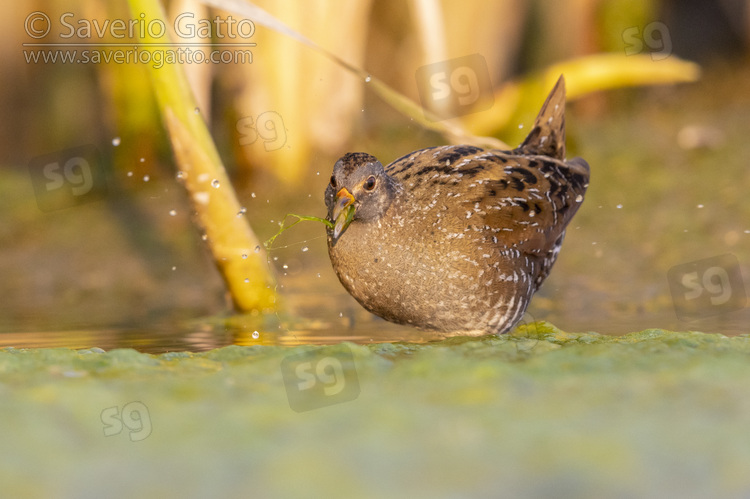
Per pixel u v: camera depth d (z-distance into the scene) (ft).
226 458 14.01
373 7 57.16
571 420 15.93
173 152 33.88
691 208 45.52
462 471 13.39
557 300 38.09
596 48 54.39
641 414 16.25
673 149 51.11
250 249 34.91
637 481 13.09
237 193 48.57
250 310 35.29
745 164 48.44
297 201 47.91
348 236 28.81
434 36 47.32
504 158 30.76
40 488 12.81
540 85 48.73
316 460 13.87
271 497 12.44
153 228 48.19
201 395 17.99
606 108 57.57
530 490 12.74
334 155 50.70
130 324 34.53
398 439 14.87
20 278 44.06
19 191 53.01
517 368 20.20
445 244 28.55
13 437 15.08
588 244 43.73
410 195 28.71
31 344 29.53
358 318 35.35
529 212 29.94
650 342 23.56
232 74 47.85
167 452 14.34
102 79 51.83
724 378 19.10
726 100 57.72
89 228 48.67
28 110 58.08
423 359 21.34
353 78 50.24
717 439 14.82
